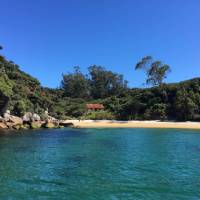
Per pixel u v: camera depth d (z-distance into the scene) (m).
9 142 36.12
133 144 35.59
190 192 16.42
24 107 65.06
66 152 29.23
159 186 17.45
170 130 58.88
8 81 64.88
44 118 72.00
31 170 21.27
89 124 74.88
